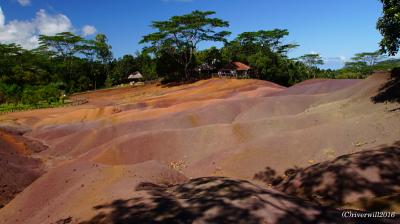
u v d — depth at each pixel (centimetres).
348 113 1883
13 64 6325
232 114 2530
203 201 772
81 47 7100
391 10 1541
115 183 1023
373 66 7562
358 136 1417
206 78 5569
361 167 1041
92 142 2200
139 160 1778
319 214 730
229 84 4362
